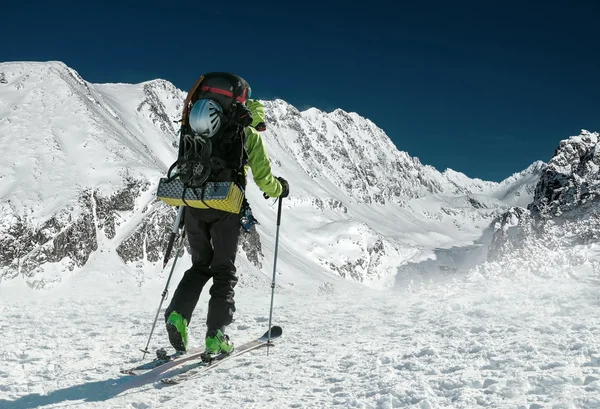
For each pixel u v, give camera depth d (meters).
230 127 3.69
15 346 4.53
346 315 5.71
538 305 5.09
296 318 5.78
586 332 3.68
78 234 67.75
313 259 196.88
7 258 61.28
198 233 3.90
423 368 3.31
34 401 3.13
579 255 9.14
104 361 4.05
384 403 2.74
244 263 70.00
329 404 2.87
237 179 3.76
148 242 73.69
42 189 73.88
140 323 5.73
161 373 3.60
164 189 3.76
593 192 86.62
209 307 3.84
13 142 86.50
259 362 3.86
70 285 61.59
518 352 3.39
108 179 80.44
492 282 7.55
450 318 4.84
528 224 36.09
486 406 2.53
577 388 2.58
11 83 112.12
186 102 3.82
